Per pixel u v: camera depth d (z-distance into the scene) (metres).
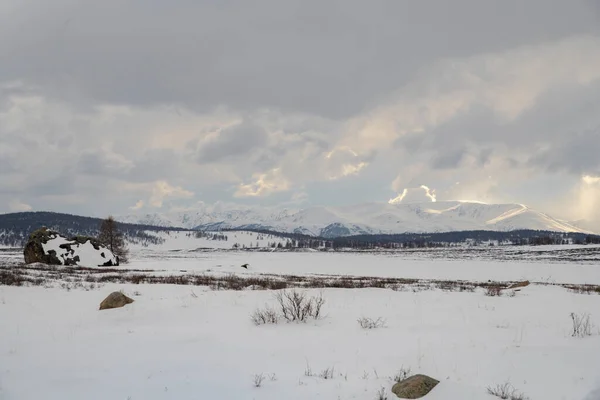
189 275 36.62
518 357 8.91
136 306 16.03
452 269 61.78
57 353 9.48
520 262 74.75
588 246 117.12
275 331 11.78
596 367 8.16
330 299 18.62
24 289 20.38
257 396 6.84
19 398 6.80
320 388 7.20
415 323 12.94
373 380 7.60
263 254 146.75
